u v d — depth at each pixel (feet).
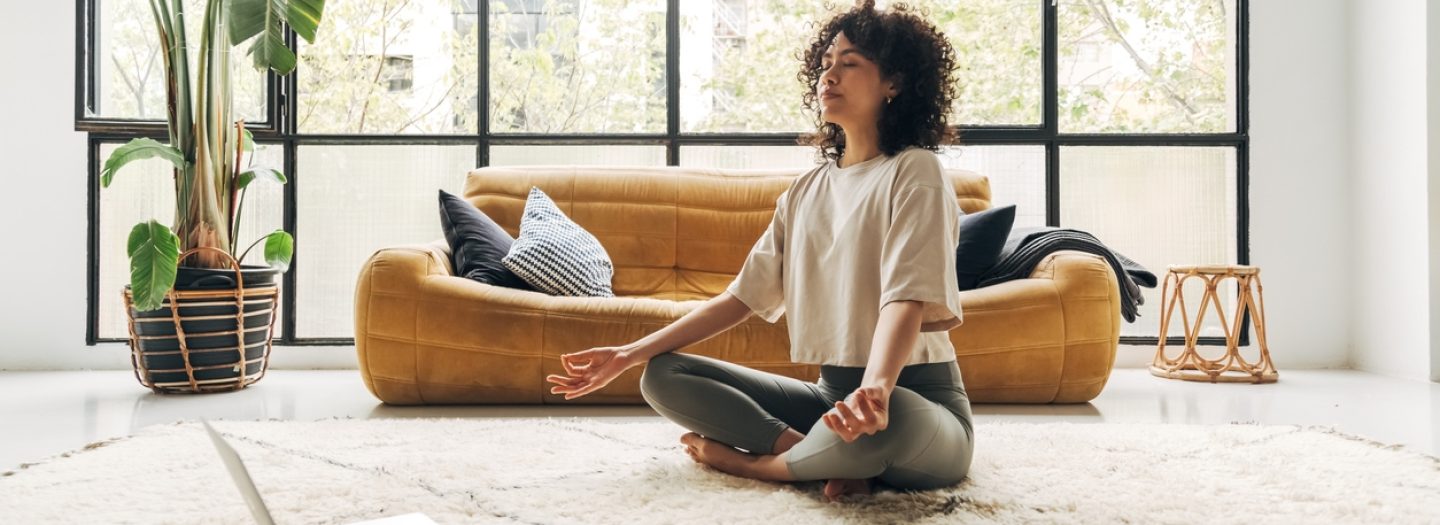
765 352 9.41
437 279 9.49
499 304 9.37
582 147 13.50
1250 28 13.03
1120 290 10.07
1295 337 12.99
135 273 9.50
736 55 13.51
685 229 11.96
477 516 4.76
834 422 4.11
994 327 9.37
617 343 9.27
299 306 13.17
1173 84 13.42
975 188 11.83
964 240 10.05
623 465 6.01
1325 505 4.97
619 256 11.81
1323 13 12.98
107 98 12.93
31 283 12.52
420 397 9.45
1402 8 11.86
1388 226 12.18
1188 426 7.55
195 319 10.17
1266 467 5.88
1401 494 5.20
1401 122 11.90
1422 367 11.55
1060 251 9.98
